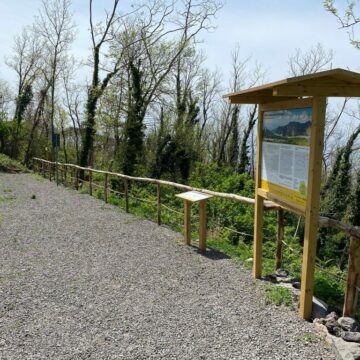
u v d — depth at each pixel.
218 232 9.01
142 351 3.49
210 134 34.22
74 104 36.03
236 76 37.09
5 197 12.92
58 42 25.11
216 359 3.37
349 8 9.30
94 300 4.64
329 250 15.89
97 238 7.64
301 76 3.52
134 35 22.36
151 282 5.25
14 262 6.08
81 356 3.40
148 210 10.62
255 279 5.27
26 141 33.50
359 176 20.06
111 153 27.09
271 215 11.09
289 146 4.24
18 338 3.70
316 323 3.88
